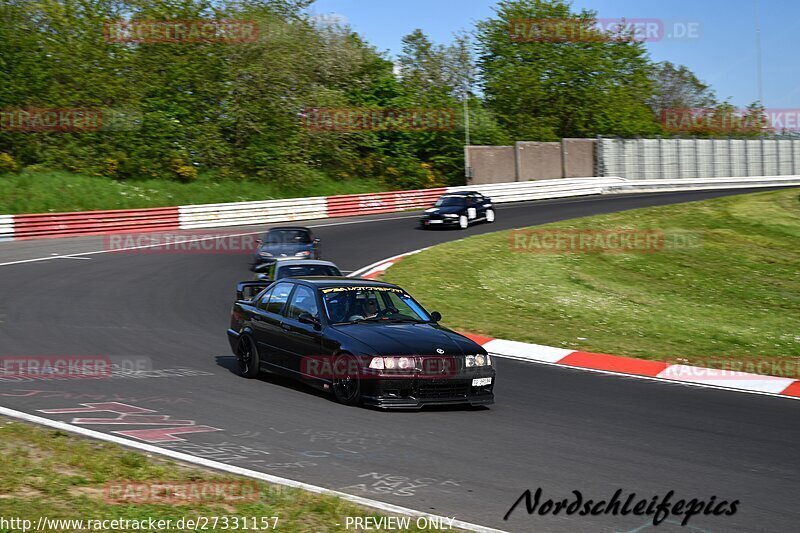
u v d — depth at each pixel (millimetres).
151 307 15602
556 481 6070
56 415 7516
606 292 18859
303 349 9070
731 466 6621
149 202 35062
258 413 7961
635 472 6383
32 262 21453
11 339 11891
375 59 54188
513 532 4980
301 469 6117
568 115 56250
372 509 5145
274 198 39688
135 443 6555
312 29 49750
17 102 36875
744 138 58656
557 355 12070
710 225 28938
